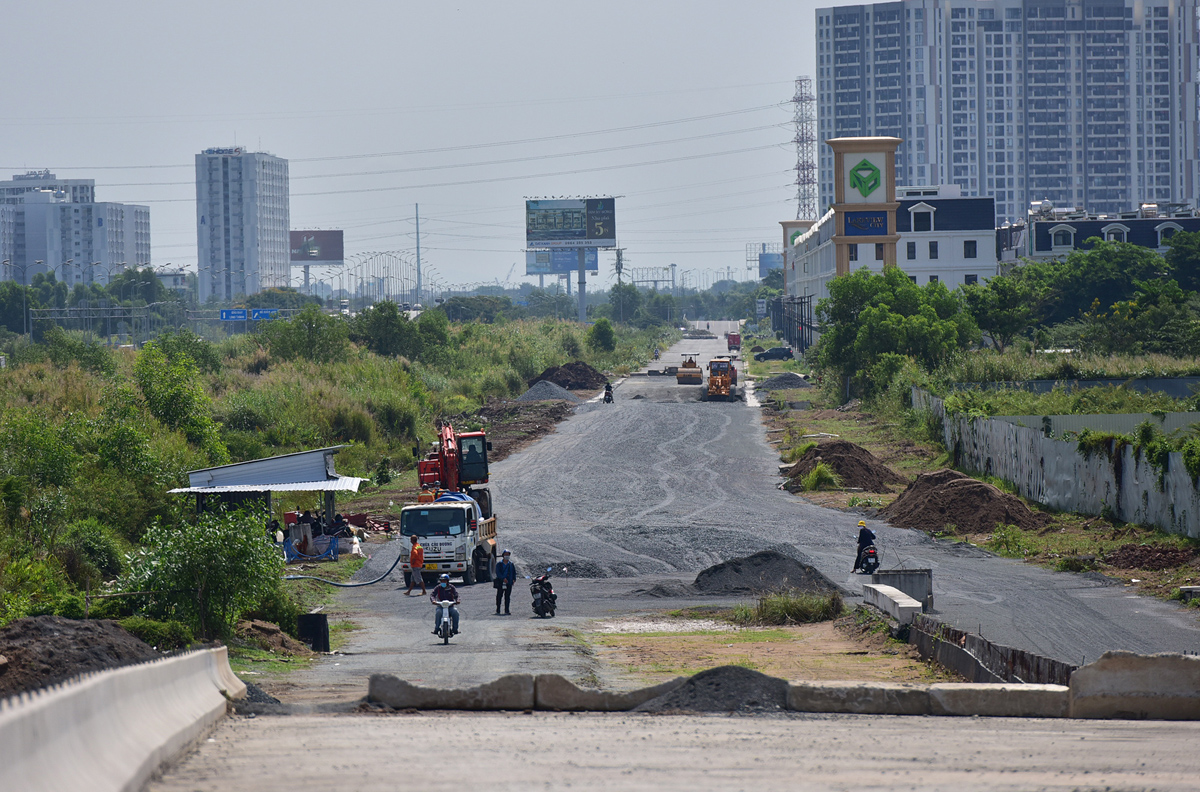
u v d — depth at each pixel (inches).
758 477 6294.3
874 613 2696.9
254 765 1008.9
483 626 2928.2
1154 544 3565.5
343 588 3818.9
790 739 1206.3
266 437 6707.7
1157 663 1460.4
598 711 1498.5
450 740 1172.5
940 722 1384.1
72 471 4190.5
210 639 2395.4
